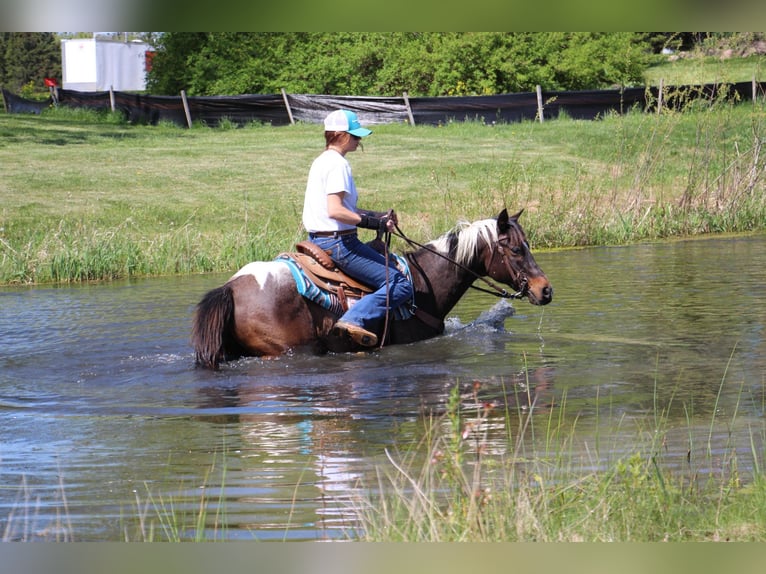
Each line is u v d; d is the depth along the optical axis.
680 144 30.02
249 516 6.17
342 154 10.55
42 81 83.44
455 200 24.25
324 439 7.80
